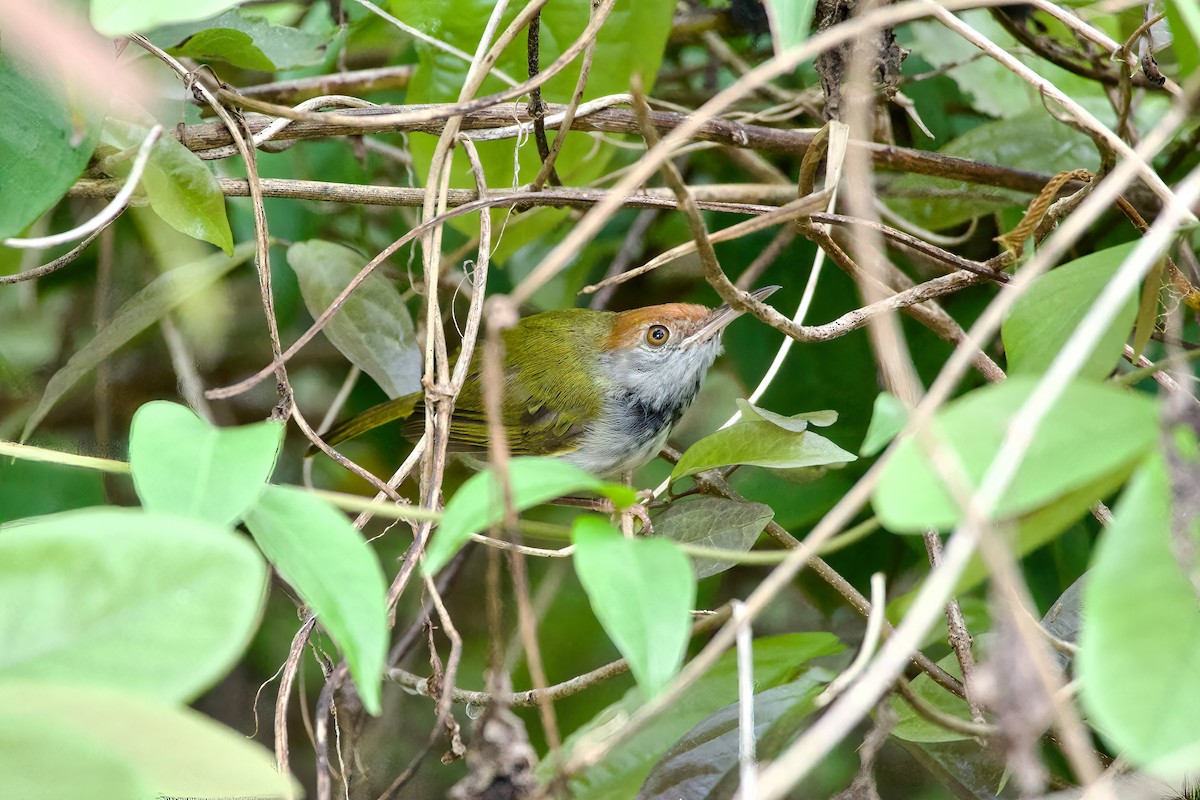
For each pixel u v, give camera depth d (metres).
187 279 8.05
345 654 3.74
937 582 3.24
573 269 10.74
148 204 7.65
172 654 3.12
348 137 9.05
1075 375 4.54
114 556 3.20
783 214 5.04
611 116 7.20
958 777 6.16
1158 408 3.34
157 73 7.25
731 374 10.55
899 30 9.08
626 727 4.02
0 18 3.94
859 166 4.52
